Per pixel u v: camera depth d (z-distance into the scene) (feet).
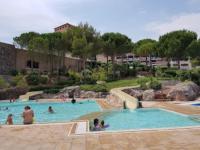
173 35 259.39
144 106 92.84
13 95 153.07
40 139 34.53
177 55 249.96
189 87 123.65
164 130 37.45
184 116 69.15
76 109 107.86
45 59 223.92
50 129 41.24
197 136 33.04
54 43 218.38
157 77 187.93
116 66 222.28
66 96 150.51
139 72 239.09
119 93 111.55
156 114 82.07
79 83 181.68
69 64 259.19
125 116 81.05
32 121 53.11
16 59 207.21
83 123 46.52
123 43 246.47
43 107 117.08
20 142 33.24
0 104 128.06
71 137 35.09
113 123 70.74
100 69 223.92
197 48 231.09
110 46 233.76
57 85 177.27
